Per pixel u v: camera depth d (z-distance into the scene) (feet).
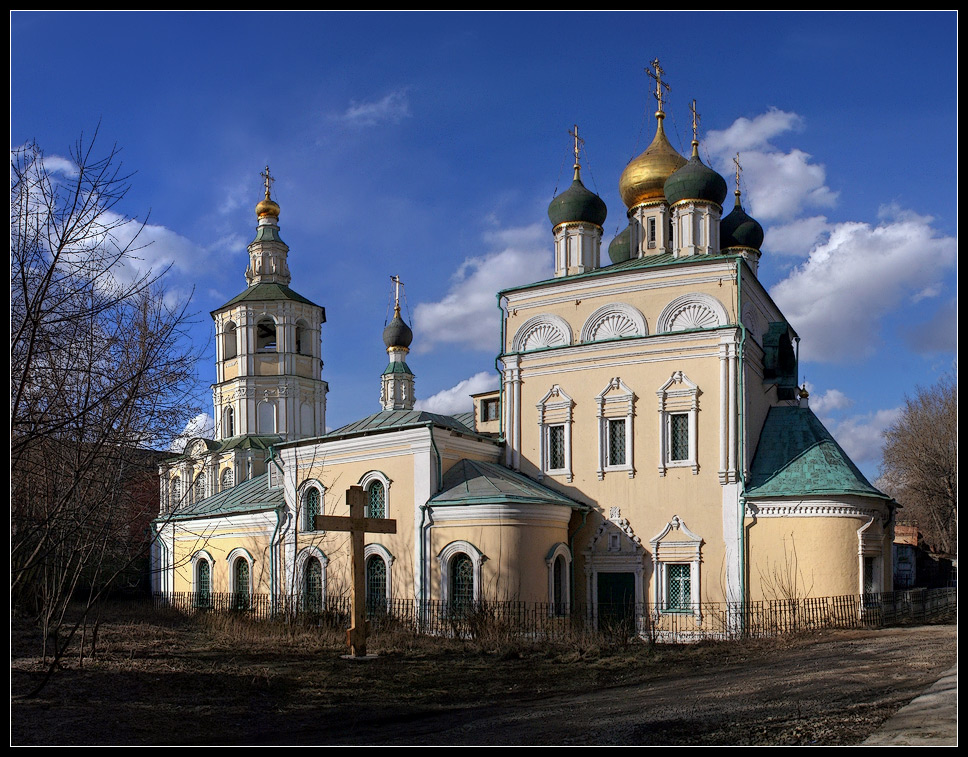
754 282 103.14
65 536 49.21
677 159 118.83
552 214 116.88
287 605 95.61
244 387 163.12
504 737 38.45
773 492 90.33
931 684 43.88
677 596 94.68
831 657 59.31
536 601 91.09
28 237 41.55
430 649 73.26
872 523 90.79
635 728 38.42
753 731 36.04
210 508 128.77
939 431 192.75
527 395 106.11
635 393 98.89
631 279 101.86
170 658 65.21
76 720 42.50
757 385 100.42
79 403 49.67
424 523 96.12
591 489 100.12
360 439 104.83
